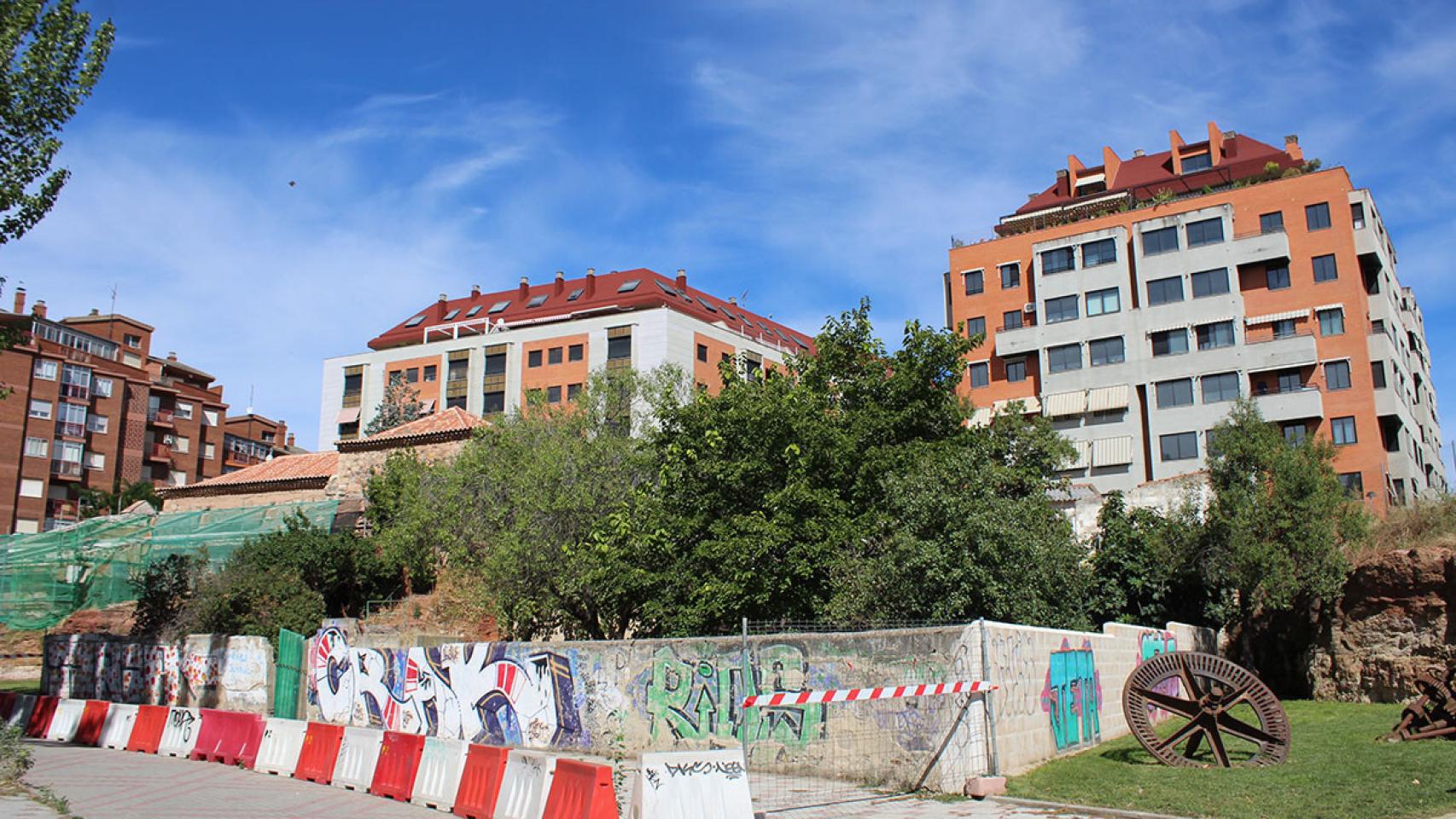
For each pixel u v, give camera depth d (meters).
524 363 77.69
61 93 18.19
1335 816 10.23
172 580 32.66
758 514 21.41
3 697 24.94
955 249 63.62
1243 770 13.12
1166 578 27.33
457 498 29.94
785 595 21.14
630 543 23.33
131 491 76.88
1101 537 29.31
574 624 27.69
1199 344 54.16
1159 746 13.91
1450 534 22.53
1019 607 18.75
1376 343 50.59
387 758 14.26
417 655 21.53
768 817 11.20
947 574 18.38
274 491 45.31
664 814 10.26
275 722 17.16
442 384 80.25
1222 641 27.94
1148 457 55.19
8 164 17.61
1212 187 60.03
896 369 26.59
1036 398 58.34
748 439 23.17
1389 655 21.45
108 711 21.67
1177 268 55.34
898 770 13.26
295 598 29.94
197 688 27.17
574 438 29.61
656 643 16.92
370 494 38.34
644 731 16.84
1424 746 14.21
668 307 74.81
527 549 25.52
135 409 84.69
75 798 13.02
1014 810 11.37
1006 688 13.50
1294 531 24.08
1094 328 56.91
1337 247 52.22
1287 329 52.75
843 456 23.09
